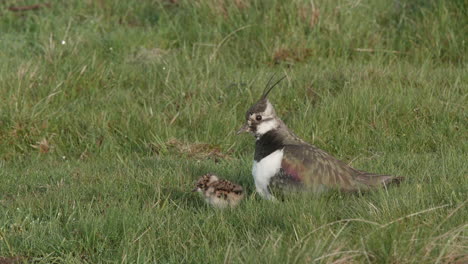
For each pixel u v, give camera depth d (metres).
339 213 11.80
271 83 20.19
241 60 22.58
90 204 12.69
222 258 10.42
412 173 14.16
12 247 11.40
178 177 14.76
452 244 9.95
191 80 20.38
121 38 23.33
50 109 18.89
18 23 24.95
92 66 20.70
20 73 19.58
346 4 23.58
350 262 9.77
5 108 18.48
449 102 18.03
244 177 14.76
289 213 11.69
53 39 23.08
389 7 24.22
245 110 19.11
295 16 23.22
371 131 17.67
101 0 26.12
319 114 18.12
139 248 10.80
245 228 11.70
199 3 24.36
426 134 17.05
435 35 22.75
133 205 12.75
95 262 11.10
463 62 21.75
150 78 20.69
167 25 24.72
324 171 12.37
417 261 9.67
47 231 11.90
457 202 11.76
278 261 9.66
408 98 18.22
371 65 21.03
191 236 11.45
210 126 18.11
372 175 12.71
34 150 17.97
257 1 23.61
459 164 14.14
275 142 12.66
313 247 9.90
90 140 18.09
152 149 17.67
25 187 14.58
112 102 19.47
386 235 10.23
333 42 22.84
